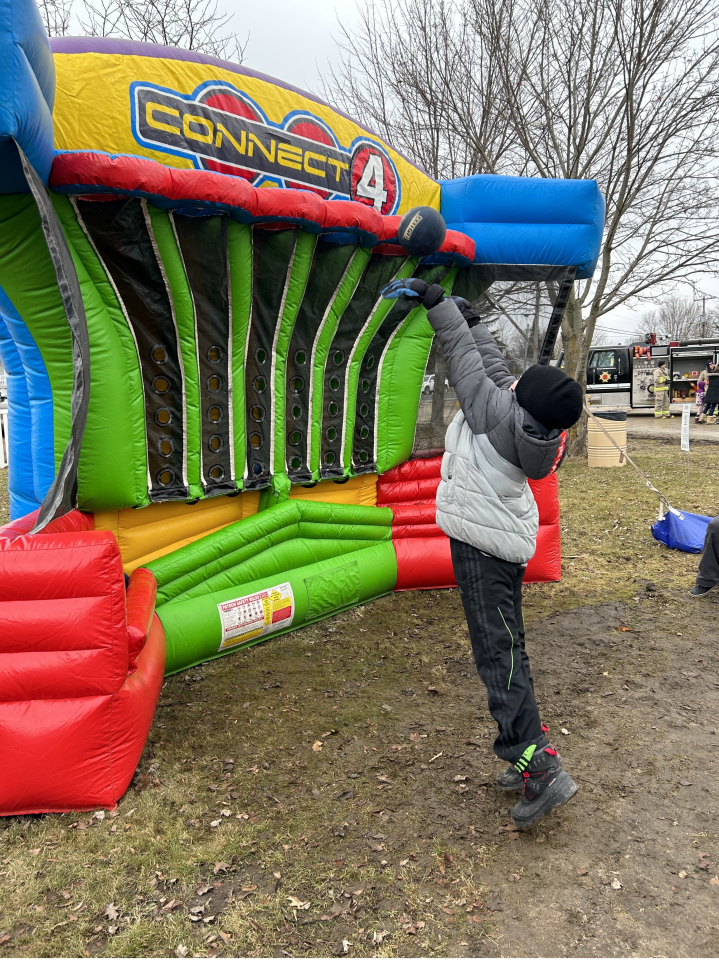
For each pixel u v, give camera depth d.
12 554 2.64
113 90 3.45
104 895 2.33
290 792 2.92
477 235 5.16
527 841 2.60
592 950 2.09
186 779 3.00
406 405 5.28
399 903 2.29
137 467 3.72
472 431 2.60
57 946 2.11
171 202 3.29
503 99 11.71
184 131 3.71
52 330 3.15
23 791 2.66
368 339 4.89
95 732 2.71
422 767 3.10
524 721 2.57
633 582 5.71
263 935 2.16
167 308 3.65
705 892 2.32
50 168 2.85
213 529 4.45
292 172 4.28
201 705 3.68
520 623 2.76
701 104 11.45
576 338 13.02
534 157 11.95
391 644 4.50
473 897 2.32
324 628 4.79
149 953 2.09
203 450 4.04
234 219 3.63
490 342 2.94
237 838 2.61
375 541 5.30
